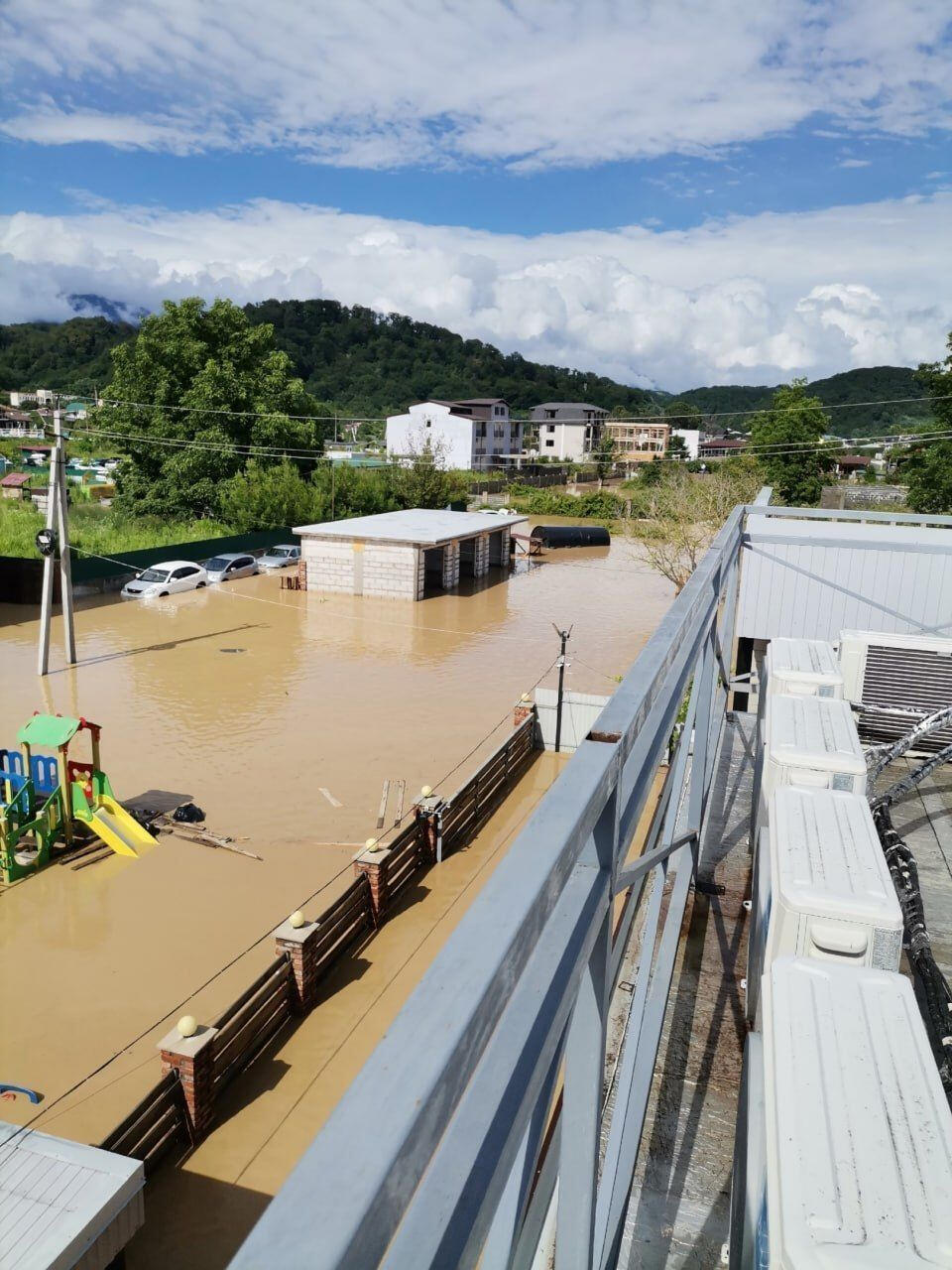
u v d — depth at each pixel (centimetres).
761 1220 145
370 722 1961
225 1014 877
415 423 8194
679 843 274
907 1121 127
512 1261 89
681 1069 260
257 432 4338
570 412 10450
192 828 1410
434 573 3825
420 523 3734
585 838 92
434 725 1953
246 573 3603
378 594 3350
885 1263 103
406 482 4831
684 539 3475
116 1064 880
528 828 85
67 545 2291
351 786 1611
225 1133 822
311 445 4575
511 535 4378
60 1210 576
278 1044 950
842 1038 145
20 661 2373
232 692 2158
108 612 2984
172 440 4194
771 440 4750
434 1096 54
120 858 1316
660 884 253
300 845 1373
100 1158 620
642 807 133
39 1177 601
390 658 2517
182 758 1723
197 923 1145
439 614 3123
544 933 97
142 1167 618
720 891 357
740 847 394
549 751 1888
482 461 8381
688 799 316
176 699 2086
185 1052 798
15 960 1054
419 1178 53
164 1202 745
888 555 891
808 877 212
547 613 3198
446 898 1275
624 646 2741
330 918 1082
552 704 1880
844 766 285
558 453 10331
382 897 1186
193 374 4303
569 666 2488
